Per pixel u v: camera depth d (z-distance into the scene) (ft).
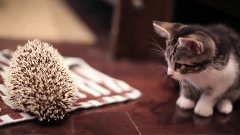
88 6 6.00
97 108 2.54
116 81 3.00
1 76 2.70
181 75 2.34
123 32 3.63
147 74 3.33
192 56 2.25
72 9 5.74
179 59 2.28
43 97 2.15
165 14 3.62
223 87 2.49
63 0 6.36
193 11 4.11
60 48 3.83
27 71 2.19
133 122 2.40
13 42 3.81
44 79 2.16
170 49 2.33
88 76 3.06
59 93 2.19
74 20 5.08
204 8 4.13
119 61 3.63
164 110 2.62
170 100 2.80
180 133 2.31
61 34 4.33
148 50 3.68
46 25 4.64
